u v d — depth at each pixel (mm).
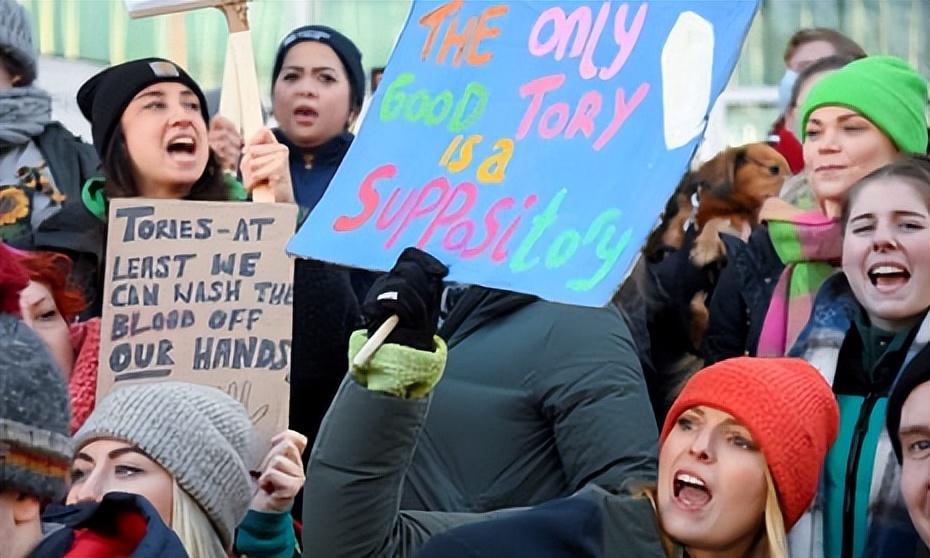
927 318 3678
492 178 3100
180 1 3908
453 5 3293
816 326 3809
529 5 3189
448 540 2893
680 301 4527
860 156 3969
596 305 2840
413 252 3012
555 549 2889
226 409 3498
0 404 2451
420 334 2984
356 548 3115
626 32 3023
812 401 3191
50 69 5816
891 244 3691
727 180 4613
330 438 3070
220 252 3963
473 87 3203
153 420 3398
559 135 3055
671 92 2920
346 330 4387
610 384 3693
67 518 3193
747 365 3213
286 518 3674
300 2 5934
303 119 4969
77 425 3990
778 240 4055
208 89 5895
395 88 3303
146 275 3957
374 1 5957
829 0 6086
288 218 3969
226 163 4793
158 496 3371
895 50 6160
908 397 3482
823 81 4047
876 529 3570
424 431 3748
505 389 3734
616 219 2902
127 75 4418
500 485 3701
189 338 3932
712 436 3160
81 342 4102
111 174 4406
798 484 3156
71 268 4238
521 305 3803
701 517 3137
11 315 2555
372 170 3250
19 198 4648
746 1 2871
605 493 3088
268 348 3928
